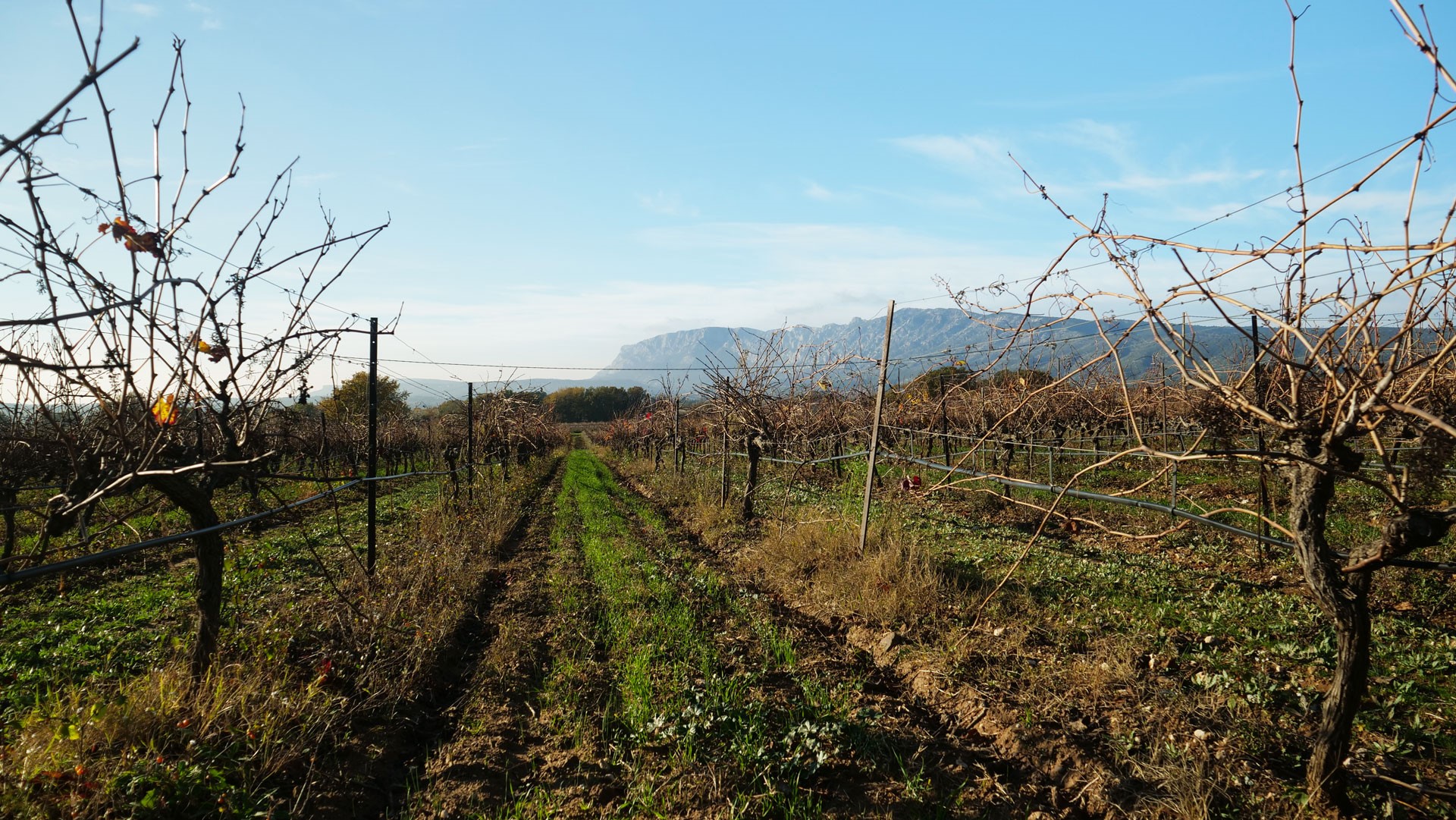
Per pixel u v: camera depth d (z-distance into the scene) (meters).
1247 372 3.24
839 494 14.44
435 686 6.07
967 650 6.12
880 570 7.88
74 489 3.60
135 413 3.88
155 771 3.86
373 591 7.53
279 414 5.19
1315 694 4.81
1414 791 3.72
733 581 9.33
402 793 4.50
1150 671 5.51
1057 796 4.14
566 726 5.21
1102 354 3.78
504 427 21.44
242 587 7.30
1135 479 15.27
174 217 3.08
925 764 4.48
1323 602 3.38
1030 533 11.09
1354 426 2.94
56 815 3.50
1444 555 7.73
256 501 5.87
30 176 2.47
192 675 4.77
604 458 41.41
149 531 11.41
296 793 4.16
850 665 6.25
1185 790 3.85
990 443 15.88
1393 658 5.36
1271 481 12.38
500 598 8.91
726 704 5.19
